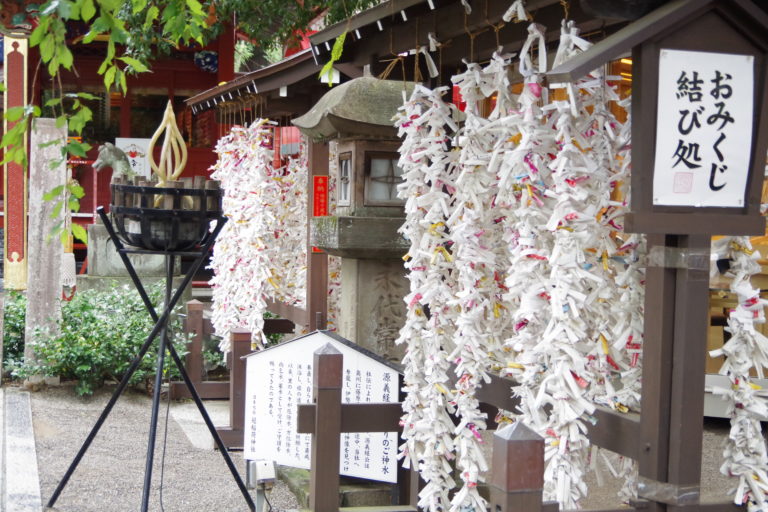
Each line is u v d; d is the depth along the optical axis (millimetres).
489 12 3373
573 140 2980
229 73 18203
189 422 6758
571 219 2855
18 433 5828
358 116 4688
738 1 2457
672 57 2471
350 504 4652
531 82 3059
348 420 3963
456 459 4312
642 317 2998
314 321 6188
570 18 3271
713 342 6355
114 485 4961
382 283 4945
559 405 2846
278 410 4855
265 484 4309
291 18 9461
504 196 3279
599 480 3336
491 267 3564
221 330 7473
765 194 5098
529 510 2428
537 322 2980
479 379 3611
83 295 8164
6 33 4949
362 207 4852
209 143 18453
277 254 7176
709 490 4926
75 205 3650
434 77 4148
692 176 2518
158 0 4395
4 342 7703
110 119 18109
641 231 2461
